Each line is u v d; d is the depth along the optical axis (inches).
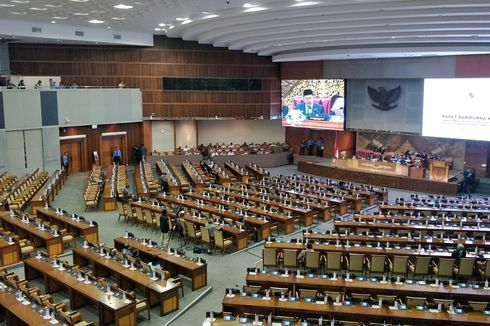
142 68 1385.3
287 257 607.5
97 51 1338.6
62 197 1025.5
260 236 748.6
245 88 1460.4
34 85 1201.4
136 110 1378.0
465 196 1046.4
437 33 924.6
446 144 1259.8
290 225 780.0
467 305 445.4
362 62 1273.4
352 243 620.7
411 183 1135.6
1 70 1184.8
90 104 1263.5
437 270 582.6
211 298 550.3
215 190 997.2
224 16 948.6
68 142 1275.8
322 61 1368.1
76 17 1031.6
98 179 1061.1
